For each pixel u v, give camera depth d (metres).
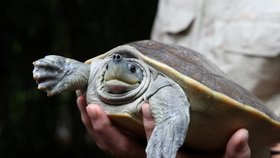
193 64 0.82
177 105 0.76
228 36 1.11
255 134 0.83
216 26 1.13
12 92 1.77
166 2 1.20
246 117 0.80
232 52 1.10
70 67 0.84
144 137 0.85
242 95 0.81
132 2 1.81
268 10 1.08
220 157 0.85
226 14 1.12
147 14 1.81
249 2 1.11
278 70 1.07
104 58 0.86
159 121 0.75
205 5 1.15
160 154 0.72
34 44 1.76
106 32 1.79
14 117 1.79
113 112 0.81
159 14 1.22
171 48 0.85
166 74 0.79
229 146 0.82
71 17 1.77
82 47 1.78
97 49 1.78
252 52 1.08
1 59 1.75
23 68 1.76
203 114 0.78
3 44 1.74
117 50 0.84
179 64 0.80
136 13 1.81
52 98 1.80
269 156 0.91
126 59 0.82
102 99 0.82
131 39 1.81
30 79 1.77
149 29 1.81
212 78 0.81
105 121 0.82
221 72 0.88
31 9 1.73
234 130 0.81
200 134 0.81
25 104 1.78
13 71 1.76
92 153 1.89
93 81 0.84
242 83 1.09
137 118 0.80
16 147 1.78
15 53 1.76
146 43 0.86
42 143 1.80
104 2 1.79
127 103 0.80
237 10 1.11
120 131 0.85
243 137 0.80
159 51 0.83
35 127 1.79
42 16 1.74
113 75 0.80
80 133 1.83
